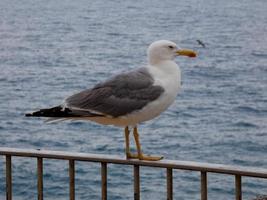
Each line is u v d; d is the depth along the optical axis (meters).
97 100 6.03
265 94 59.78
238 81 68.50
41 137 41.97
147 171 28.61
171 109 51.25
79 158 5.32
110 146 39.00
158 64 6.15
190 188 27.08
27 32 135.62
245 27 145.25
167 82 6.06
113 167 29.75
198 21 163.25
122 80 6.10
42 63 86.38
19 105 55.38
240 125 46.06
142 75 6.12
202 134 42.56
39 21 164.00
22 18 174.75
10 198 5.55
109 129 42.69
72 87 66.62
